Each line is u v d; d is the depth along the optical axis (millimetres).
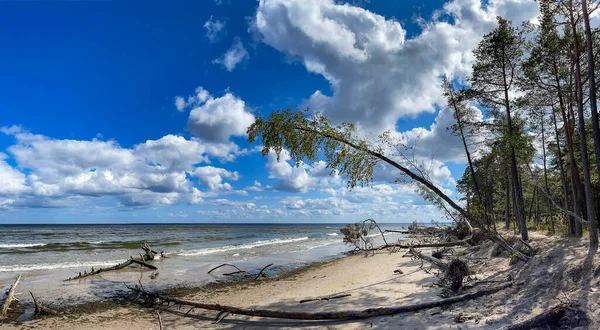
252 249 32469
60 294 13812
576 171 13852
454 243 21609
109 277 17484
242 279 17297
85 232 67500
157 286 15625
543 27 12852
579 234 13023
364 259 22781
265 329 8711
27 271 18891
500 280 9828
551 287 7773
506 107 16703
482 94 17422
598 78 13289
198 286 15664
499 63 16688
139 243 36844
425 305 8484
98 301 12812
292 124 11758
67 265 20922
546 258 10078
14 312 11359
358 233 23000
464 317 7305
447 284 10672
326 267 20562
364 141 11867
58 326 10023
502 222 41156
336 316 8648
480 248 17766
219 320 9930
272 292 13867
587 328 5496
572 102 14586
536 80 15078
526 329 5941
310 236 61406
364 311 8531
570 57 13258
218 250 31047
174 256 26219
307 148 11812
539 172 24797
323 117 11938
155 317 10727
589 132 17141
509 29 16172
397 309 8445
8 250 29016
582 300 6254
